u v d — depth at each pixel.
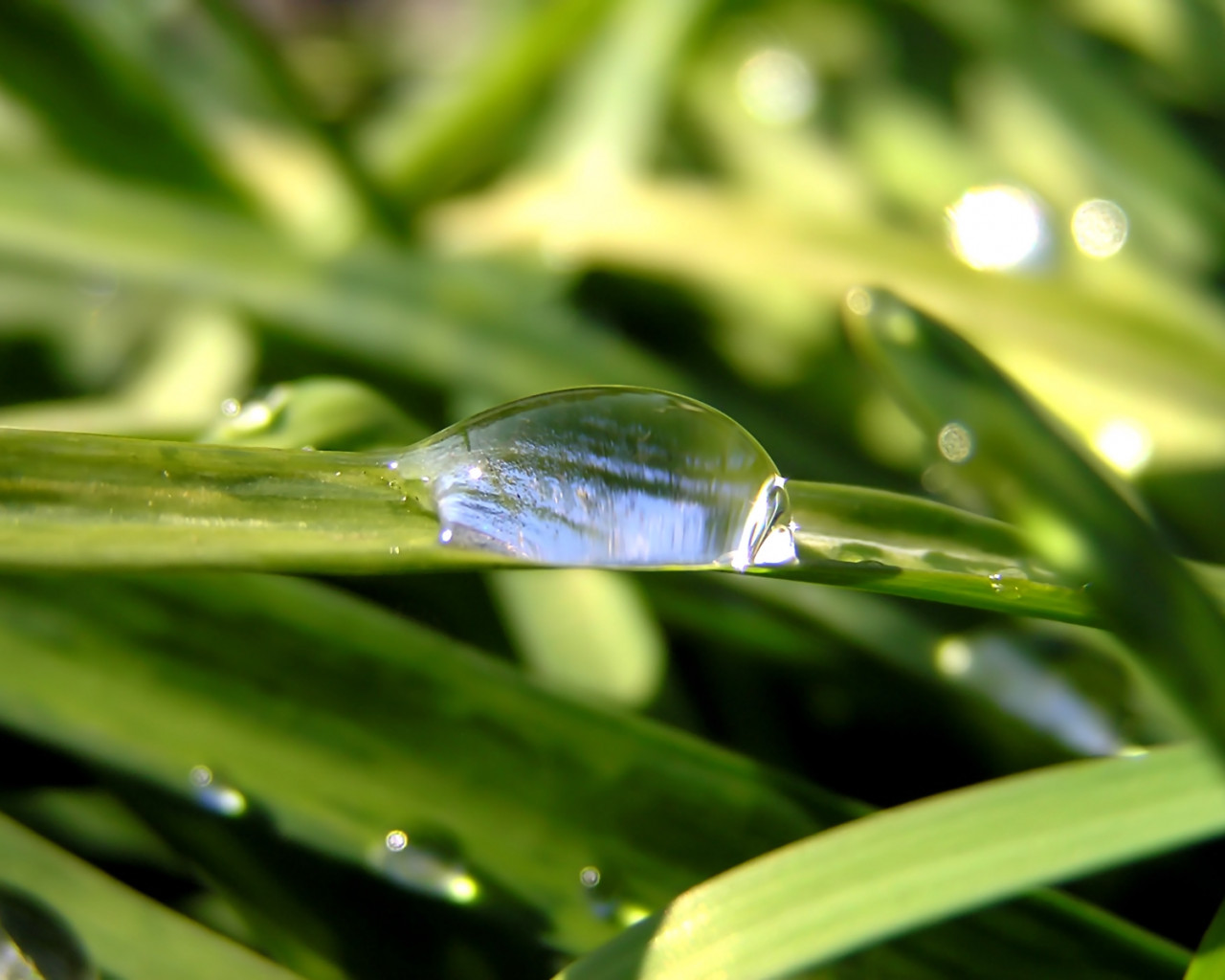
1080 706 0.09
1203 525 0.09
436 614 0.09
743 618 0.09
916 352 0.07
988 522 0.07
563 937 0.08
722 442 0.07
